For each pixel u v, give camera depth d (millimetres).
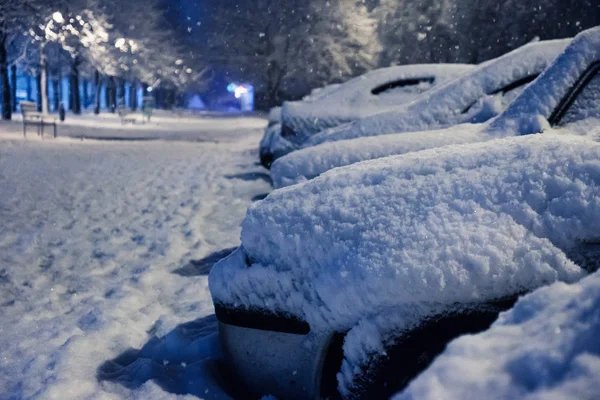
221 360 3201
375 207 2330
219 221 7461
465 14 48281
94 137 24031
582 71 4801
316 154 5289
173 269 5293
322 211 2461
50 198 8664
